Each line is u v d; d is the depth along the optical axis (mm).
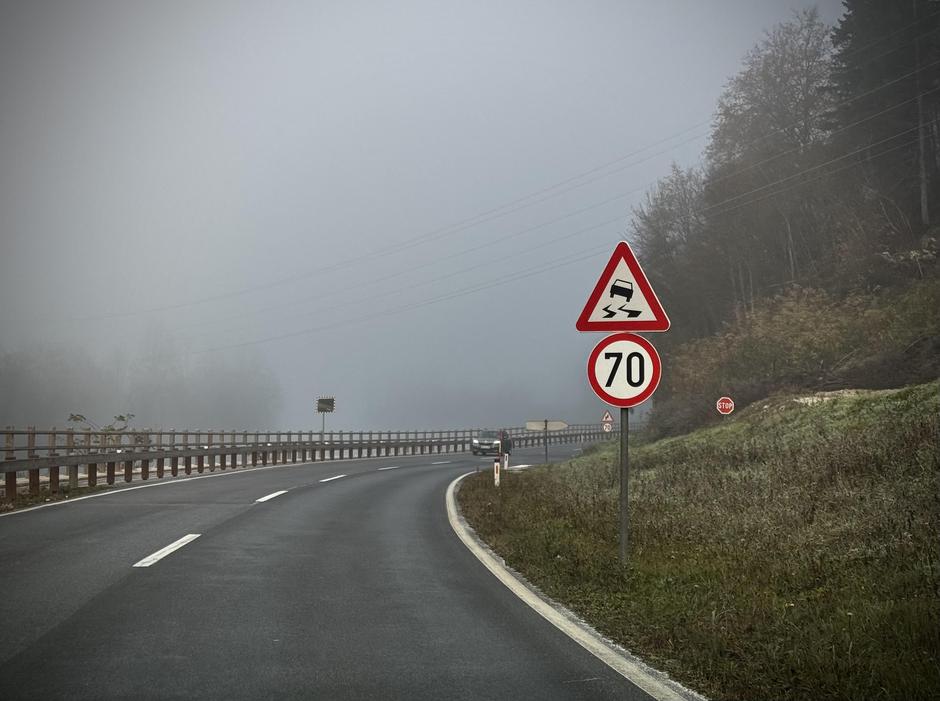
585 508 13359
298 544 11352
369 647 5879
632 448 33094
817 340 30922
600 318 8320
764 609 6668
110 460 22688
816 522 10625
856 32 49594
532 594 8109
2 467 16984
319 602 7473
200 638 6008
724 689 4934
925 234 38625
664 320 8156
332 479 26703
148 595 7559
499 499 17531
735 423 26922
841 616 6277
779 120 52469
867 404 20094
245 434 34844
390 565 9797
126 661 5336
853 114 47812
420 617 6949
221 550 10523
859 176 46938
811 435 18469
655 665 5570
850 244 39938
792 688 4863
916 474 11930
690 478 16719
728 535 10484
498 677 5172
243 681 4953
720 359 35438
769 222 50625
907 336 27016
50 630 6148
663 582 7941
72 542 10984
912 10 46219
